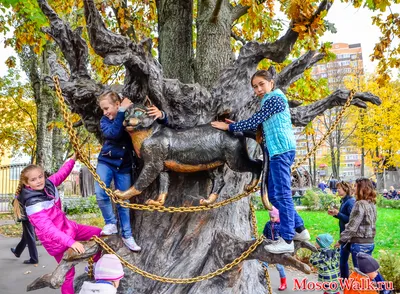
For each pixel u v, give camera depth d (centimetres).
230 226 389
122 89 366
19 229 1064
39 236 328
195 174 372
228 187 392
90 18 297
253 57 383
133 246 355
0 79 1584
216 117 377
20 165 1825
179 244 370
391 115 2219
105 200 339
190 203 369
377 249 806
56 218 332
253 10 375
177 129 335
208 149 320
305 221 1230
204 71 443
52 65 388
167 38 474
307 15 340
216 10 429
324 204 1609
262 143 312
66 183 1970
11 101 1688
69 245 306
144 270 362
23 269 620
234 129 312
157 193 371
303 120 413
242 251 345
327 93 725
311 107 416
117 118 319
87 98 373
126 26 594
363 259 366
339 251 464
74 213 1309
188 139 322
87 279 422
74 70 373
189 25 479
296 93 732
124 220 355
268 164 305
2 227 1111
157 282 361
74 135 323
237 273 353
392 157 2416
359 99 402
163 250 368
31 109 1700
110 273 282
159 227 374
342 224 482
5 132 1739
